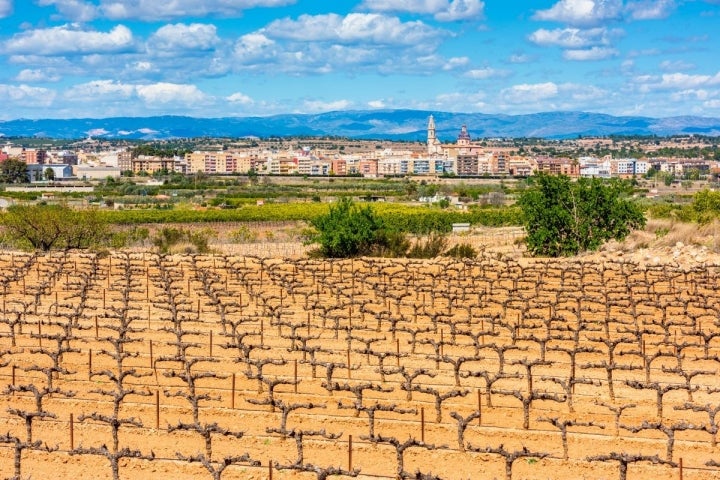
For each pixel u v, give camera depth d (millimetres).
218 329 32938
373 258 53562
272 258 53312
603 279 41594
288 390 24828
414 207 121875
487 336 31688
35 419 21984
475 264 46531
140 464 19344
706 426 19953
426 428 21672
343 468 19125
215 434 21234
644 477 18719
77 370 26734
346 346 30172
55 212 63938
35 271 49125
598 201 60062
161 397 24141
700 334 27641
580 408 23344
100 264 49750
